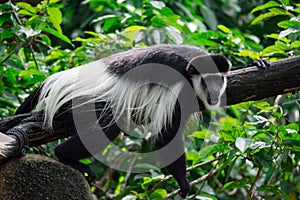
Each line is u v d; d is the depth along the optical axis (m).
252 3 12.38
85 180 5.97
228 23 12.13
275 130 6.61
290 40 7.39
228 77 6.52
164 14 8.90
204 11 11.38
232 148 6.58
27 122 6.38
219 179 10.14
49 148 7.69
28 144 6.05
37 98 7.04
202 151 6.68
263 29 11.36
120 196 7.85
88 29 11.67
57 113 6.50
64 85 6.66
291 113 10.02
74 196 5.83
